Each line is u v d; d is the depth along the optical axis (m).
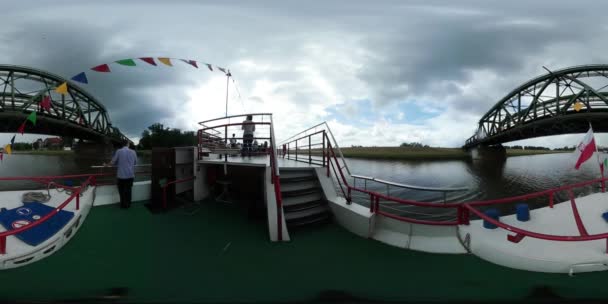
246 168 6.75
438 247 3.77
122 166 5.73
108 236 4.17
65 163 55.53
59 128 38.88
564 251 3.48
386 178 40.44
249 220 4.98
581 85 34.72
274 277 3.01
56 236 3.70
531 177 41.50
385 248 3.79
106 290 2.73
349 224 4.39
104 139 54.75
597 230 4.62
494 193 29.77
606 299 2.69
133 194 6.48
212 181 7.09
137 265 3.23
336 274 3.10
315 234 4.24
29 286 2.79
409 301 2.61
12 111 30.75
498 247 3.49
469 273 3.17
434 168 55.53
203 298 2.62
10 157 76.19
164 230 4.43
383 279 3.02
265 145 11.09
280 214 4.02
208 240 4.02
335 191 5.20
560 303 2.64
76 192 4.77
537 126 39.38
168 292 2.71
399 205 20.73
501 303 2.62
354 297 2.66
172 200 6.22
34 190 5.57
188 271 3.11
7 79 33.81
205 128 6.56
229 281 2.91
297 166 5.64
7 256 3.08
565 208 5.14
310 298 2.63
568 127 38.72
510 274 3.14
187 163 6.74
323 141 5.65
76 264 3.25
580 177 40.62
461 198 26.95
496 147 63.50
